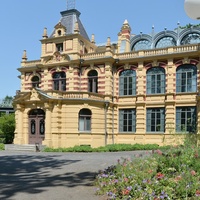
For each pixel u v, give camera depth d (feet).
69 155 71.72
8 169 48.01
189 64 96.48
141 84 102.89
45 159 62.95
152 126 101.14
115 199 25.09
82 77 110.42
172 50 98.63
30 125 104.99
